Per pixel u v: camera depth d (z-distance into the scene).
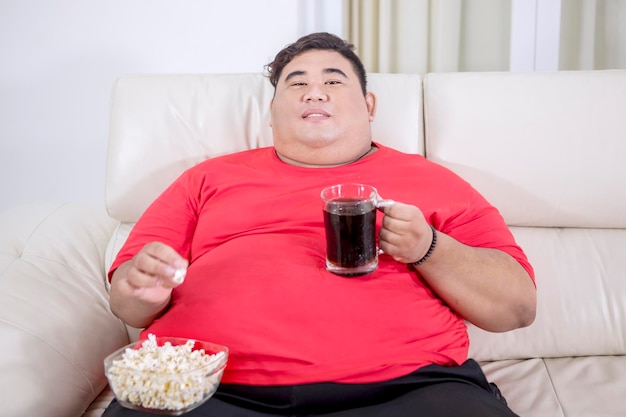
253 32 2.39
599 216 1.56
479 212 1.36
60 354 1.23
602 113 1.54
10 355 1.15
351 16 2.48
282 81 1.47
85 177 2.52
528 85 1.57
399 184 1.36
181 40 2.39
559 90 1.56
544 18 2.34
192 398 0.97
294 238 1.29
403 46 2.42
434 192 1.36
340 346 1.15
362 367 1.14
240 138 1.64
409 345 1.17
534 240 1.59
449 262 1.19
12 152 2.49
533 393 1.38
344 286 1.17
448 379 1.16
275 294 1.18
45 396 1.15
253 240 1.29
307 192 1.35
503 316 1.25
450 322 1.24
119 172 1.61
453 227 1.35
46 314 1.29
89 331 1.33
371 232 1.13
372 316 1.16
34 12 2.35
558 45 2.37
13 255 1.46
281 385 1.14
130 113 1.63
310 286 1.18
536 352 1.53
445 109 1.59
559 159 1.54
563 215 1.56
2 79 2.41
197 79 1.68
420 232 1.12
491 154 1.56
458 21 2.37
